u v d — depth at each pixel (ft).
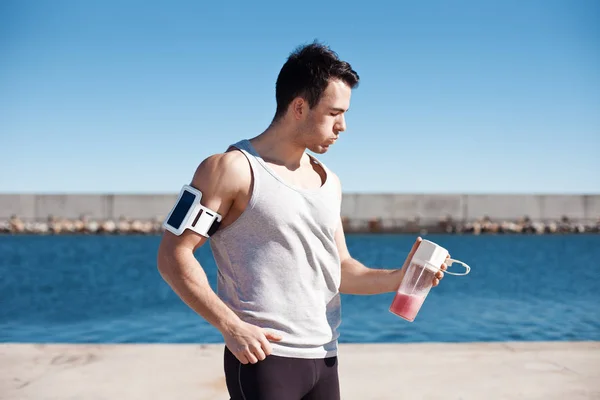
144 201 133.08
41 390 11.31
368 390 11.35
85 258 82.94
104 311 38.99
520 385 11.66
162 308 40.24
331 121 5.61
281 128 5.74
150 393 11.19
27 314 37.91
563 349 14.16
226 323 5.26
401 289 6.46
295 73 5.55
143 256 86.22
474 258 86.94
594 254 93.66
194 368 12.65
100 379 11.94
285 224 5.42
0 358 13.33
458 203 134.21
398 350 14.02
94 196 132.46
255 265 5.48
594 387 11.56
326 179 5.92
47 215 131.75
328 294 5.85
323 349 5.72
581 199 135.54
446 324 33.65
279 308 5.46
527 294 48.88
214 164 5.49
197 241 5.43
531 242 116.67
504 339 29.32
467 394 11.17
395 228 133.18
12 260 80.07
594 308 40.57
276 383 5.40
